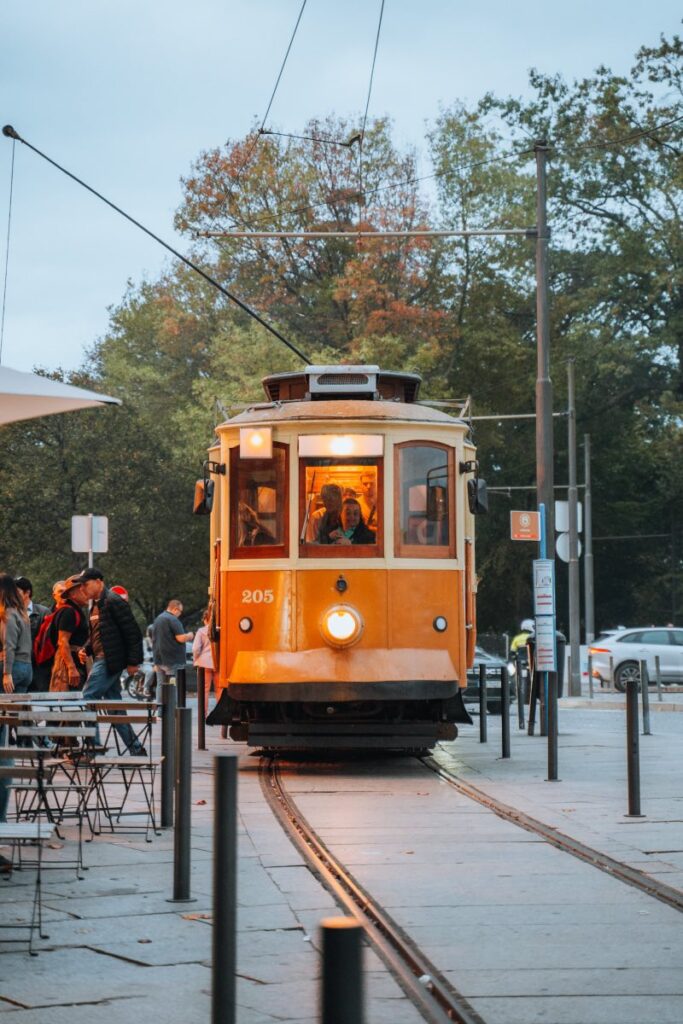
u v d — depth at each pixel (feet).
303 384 68.54
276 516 60.64
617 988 24.27
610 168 226.99
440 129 201.57
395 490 60.23
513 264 204.03
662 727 92.07
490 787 54.29
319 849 39.09
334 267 208.03
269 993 24.02
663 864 36.14
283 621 59.77
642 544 261.65
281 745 60.34
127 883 34.24
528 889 33.12
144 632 224.33
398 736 60.34
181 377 214.48
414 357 180.75
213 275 202.90
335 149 198.70
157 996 23.95
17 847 39.93
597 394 247.09
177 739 32.32
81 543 85.71
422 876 34.86
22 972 25.59
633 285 238.89
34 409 34.83
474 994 23.90
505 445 234.99
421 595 60.13
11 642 54.24
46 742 44.16
